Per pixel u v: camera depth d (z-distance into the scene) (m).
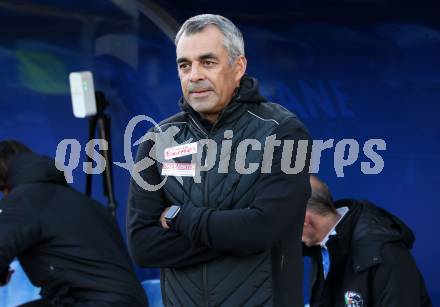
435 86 19.64
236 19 20.41
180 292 8.84
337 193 20.42
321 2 19.89
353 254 10.66
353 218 10.92
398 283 10.38
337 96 20.28
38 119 21.11
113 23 20.69
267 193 8.53
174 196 8.96
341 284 10.84
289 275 8.74
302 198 8.71
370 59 19.98
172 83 20.72
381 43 19.86
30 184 10.25
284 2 20.08
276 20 20.31
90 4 20.58
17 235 9.62
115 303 9.95
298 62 20.39
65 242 9.99
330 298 10.98
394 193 20.11
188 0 20.17
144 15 20.44
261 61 20.52
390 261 10.43
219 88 8.73
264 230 8.40
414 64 19.70
